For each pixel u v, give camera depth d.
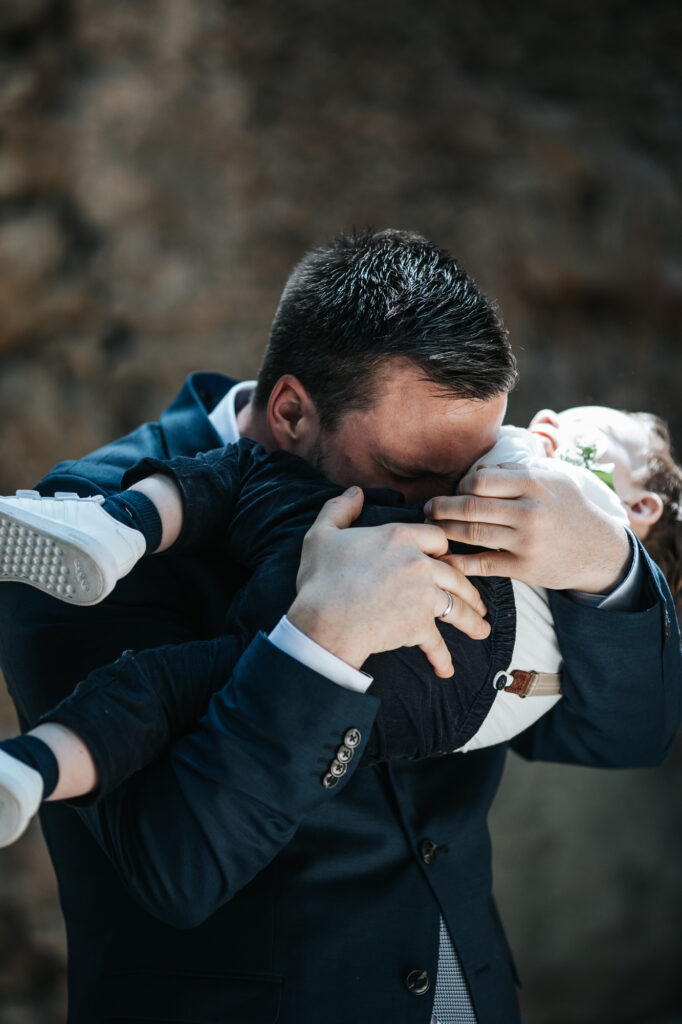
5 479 4.55
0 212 4.50
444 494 1.67
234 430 1.90
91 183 4.50
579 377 4.89
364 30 4.72
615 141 4.94
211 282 4.57
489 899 1.75
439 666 1.42
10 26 4.47
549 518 1.46
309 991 1.51
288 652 1.37
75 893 1.66
